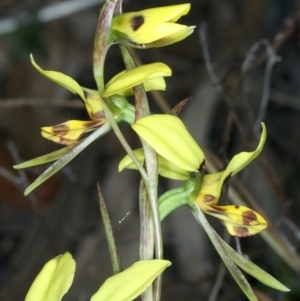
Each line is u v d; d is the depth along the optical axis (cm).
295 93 40
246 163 16
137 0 50
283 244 26
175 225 32
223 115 37
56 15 40
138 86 15
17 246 39
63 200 37
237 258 16
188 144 15
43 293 16
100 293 15
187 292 32
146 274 15
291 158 38
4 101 28
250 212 16
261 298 26
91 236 34
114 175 37
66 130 16
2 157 39
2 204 40
